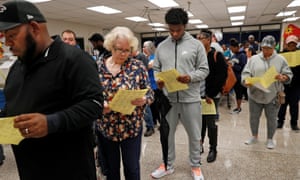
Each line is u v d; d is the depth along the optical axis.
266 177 2.04
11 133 0.73
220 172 2.15
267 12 8.00
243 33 12.27
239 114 4.14
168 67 1.86
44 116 0.71
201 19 9.29
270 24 11.60
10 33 0.71
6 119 0.68
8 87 0.90
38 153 0.86
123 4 5.95
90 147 0.97
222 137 3.03
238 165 2.27
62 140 0.86
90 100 0.80
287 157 2.40
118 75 1.35
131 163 1.46
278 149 2.61
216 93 2.12
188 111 1.91
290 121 3.30
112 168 1.52
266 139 2.90
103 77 1.35
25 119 0.67
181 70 1.80
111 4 5.88
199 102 1.94
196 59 1.82
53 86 0.79
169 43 1.87
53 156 0.86
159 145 2.83
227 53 5.23
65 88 0.81
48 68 0.79
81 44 9.40
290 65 2.40
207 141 2.87
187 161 2.39
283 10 7.62
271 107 2.53
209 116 2.29
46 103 0.80
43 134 0.69
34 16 0.75
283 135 3.03
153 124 3.31
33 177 0.90
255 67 2.49
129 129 1.41
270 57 2.42
